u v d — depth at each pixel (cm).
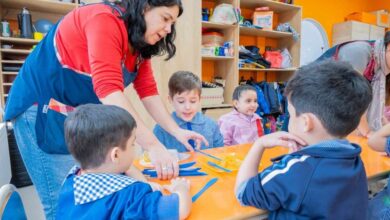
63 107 96
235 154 115
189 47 314
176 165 88
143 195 63
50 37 95
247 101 206
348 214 62
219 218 63
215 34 346
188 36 312
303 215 60
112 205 62
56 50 92
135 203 61
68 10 279
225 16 338
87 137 69
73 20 90
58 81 93
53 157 95
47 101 94
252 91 209
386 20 555
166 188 75
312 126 68
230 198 73
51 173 96
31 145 95
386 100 169
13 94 96
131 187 65
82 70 92
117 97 82
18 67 256
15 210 71
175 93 165
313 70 70
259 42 430
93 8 88
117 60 85
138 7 86
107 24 83
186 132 123
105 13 84
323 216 59
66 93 95
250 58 379
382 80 155
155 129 164
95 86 83
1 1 254
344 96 65
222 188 80
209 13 346
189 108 165
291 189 60
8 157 222
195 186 81
